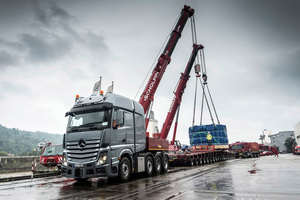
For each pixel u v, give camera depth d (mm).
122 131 8836
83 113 8711
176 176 10180
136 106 10336
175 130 19891
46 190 7246
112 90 10898
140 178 9734
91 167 7648
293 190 6047
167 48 18078
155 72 16859
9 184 8992
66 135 8602
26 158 18125
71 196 6078
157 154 11859
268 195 5453
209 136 22828
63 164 8281
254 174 10047
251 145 36844
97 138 7934
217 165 17594
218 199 5098
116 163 8148
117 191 6621
